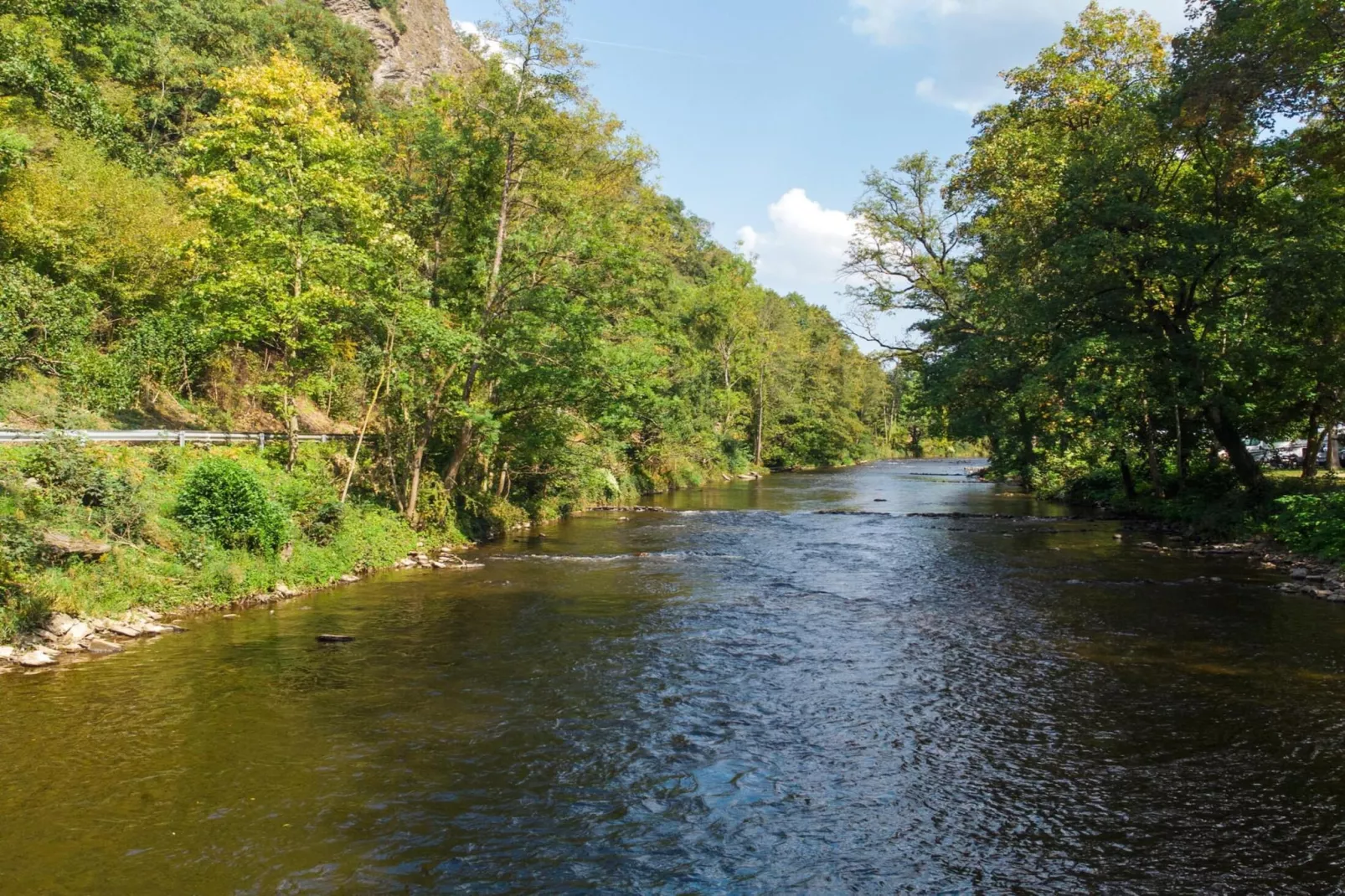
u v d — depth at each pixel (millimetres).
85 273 19797
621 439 36125
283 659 10875
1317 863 5930
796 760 7793
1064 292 25141
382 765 7508
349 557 17391
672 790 7117
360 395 23422
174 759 7551
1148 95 26031
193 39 42125
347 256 19188
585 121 23531
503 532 25547
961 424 41406
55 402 16688
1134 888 5621
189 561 13867
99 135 26062
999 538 23984
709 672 10578
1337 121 18500
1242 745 8070
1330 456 29562
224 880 5535
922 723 8750
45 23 24953
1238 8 19844
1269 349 21547
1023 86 30000
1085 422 26672
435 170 23109
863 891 5586
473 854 5973
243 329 18719
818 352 89000
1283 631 12484
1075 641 12062
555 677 10289
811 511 33344
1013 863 5961
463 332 20984
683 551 21594
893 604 14734
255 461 18219
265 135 20031
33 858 5773
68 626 11219
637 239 26344
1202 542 22391
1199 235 22281
